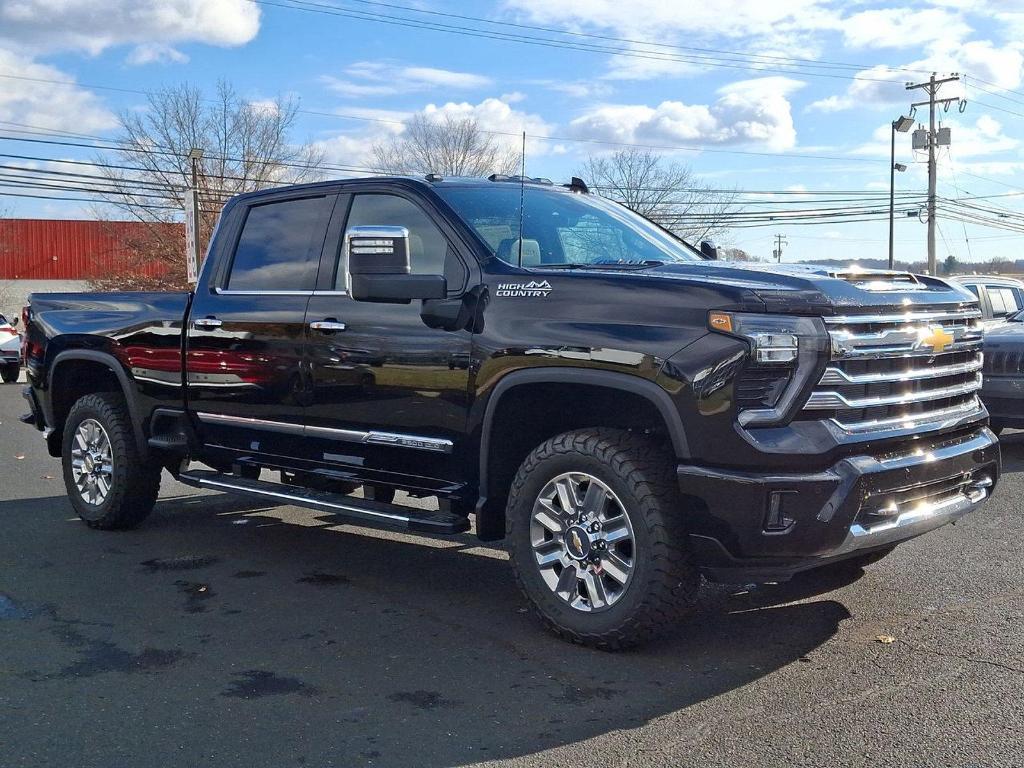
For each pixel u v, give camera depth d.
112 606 4.98
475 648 4.36
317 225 5.43
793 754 3.29
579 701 3.76
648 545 4.04
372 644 4.41
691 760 3.26
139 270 51.47
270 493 5.52
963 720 3.54
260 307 5.49
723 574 4.02
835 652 4.25
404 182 5.10
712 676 4.00
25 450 10.58
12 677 4.02
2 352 21.94
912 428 4.20
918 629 4.54
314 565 5.80
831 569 5.38
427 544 6.33
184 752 3.34
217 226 6.01
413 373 4.79
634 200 48.44
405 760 3.28
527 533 4.43
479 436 4.60
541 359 4.30
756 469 3.85
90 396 6.64
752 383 3.88
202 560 5.90
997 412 8.91
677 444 3.96
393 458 5.00
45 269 62.75
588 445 4.21
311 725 3.55
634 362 4.04
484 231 4.84
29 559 5.91
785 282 4.08
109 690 3.88
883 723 3.52
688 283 4.04
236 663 4.18
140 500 6.50
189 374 5.88
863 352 4.04
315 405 5.23
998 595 5.03
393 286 4.55
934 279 4.80
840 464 3.91
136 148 48.16
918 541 6.14
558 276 4.41
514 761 3.27
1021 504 7.20
